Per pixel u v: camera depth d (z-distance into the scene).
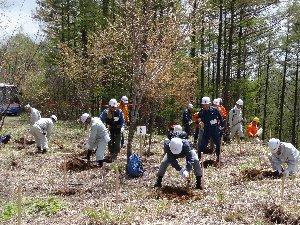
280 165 14.13
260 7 29.89
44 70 45.25
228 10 30.83
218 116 17.28
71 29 39.00
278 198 11.02
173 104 29.53
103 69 32.78
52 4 38.34
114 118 18.08
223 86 32.38
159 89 22.33
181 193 12.39
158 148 22.69
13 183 14.97
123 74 30.41
